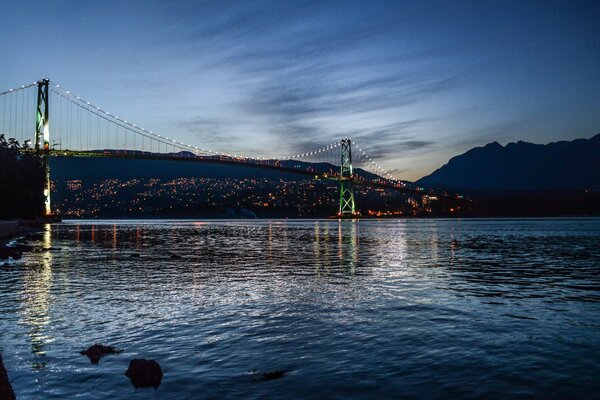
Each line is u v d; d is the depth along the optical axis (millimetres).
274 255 30219
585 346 8859
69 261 25453
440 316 11344
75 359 7938
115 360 7891
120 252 32062
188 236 58312
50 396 6449
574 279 18578
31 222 83125
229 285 16547
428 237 56125
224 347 8664
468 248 37000
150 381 6941
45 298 13773
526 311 12023
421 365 7766
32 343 8891
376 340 9180
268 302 13094
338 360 7984
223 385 6852
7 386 5938
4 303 12945
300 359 8016
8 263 24266
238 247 38188
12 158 78375
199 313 11562
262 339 9188
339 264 24312
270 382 6980
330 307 12391
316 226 112812
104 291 15141
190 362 7844
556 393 6676
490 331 9922
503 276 19469
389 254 31156
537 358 8141
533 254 31312
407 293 14805
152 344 8836
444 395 6594
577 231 73812
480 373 7406
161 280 17922
